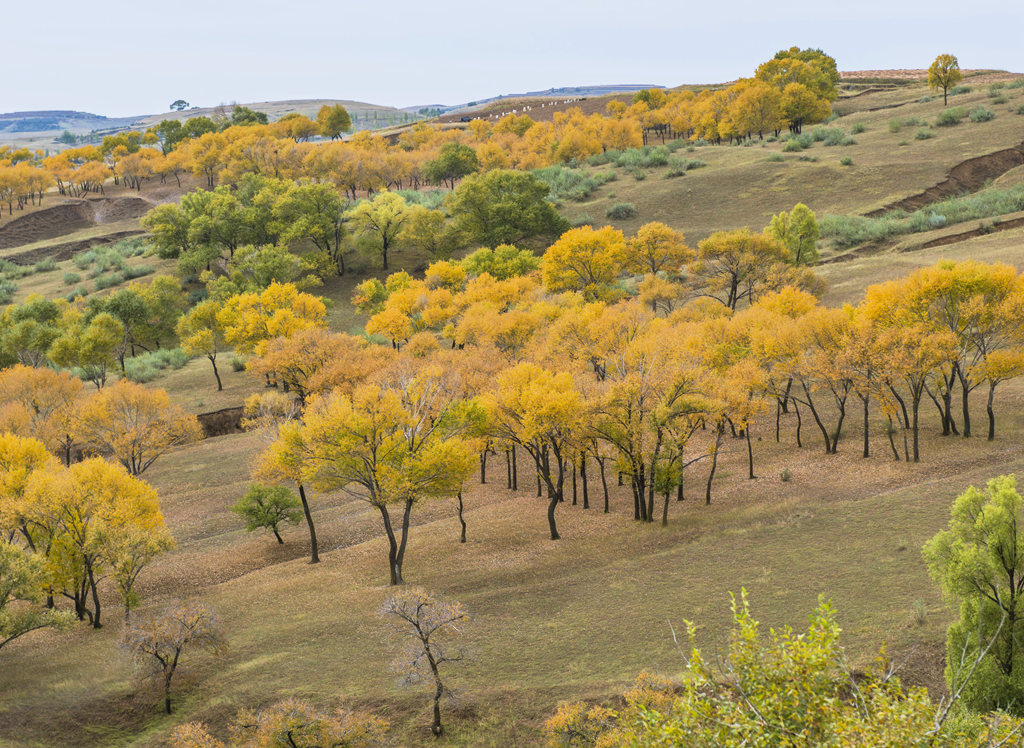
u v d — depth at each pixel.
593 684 30.45
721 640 31.62
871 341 54.09
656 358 56.12
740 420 53.56
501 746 28.23
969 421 56.16
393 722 30.45
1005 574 25.27
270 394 75.62
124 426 68.25
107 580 52.94
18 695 35.31
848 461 54.81
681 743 12.27
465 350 78.44
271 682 34.41
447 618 31.62
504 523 55.22
